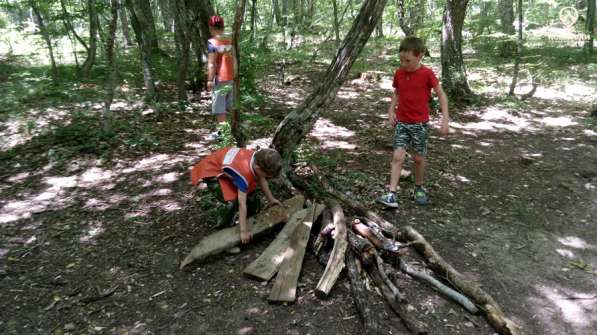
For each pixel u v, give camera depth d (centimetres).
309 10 1434
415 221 391
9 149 548
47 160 520
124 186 455
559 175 504
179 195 435
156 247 346
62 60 1130
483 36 1441
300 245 327
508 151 585
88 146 553
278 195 419
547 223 396
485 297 278
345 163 524
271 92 883
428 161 543
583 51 1261
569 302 293
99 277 311
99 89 777
